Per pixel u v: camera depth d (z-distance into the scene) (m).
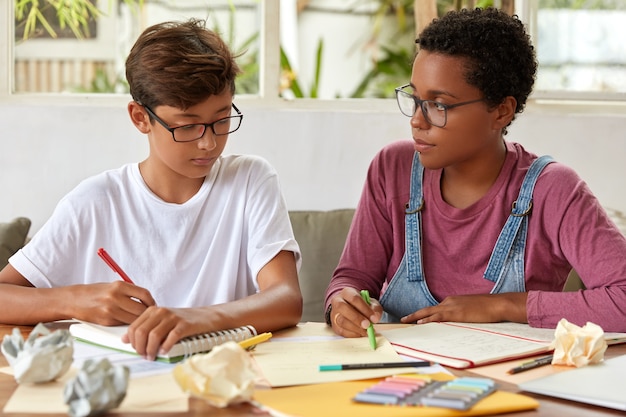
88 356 1.14
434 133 1.53
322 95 4.59
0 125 2.28
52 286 1.60
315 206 2.42
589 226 1.56
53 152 2.30
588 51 2.63
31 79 4.04
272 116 2.39
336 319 1.32
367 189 1.75
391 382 0.98
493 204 1.63
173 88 1.43
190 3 3.79
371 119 2.43
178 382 0.89
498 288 1.61
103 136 2.32
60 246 1.60
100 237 1.63
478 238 1.63
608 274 1.51
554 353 1.14
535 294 1.47
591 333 1.13
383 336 1.29
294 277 1.54
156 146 1.51
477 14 1.60
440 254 1.66
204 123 1.46
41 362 0.98
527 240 1.62
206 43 1.50
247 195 1.67
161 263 1.64
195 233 1.66
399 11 4.56
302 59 4.55
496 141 1.63
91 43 4.06
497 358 1.14
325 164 2.42
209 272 1.65
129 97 2.45
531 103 2.58
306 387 0.99
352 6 4.55
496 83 1.53
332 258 2.14
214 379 0.89
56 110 2.30
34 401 0.93
